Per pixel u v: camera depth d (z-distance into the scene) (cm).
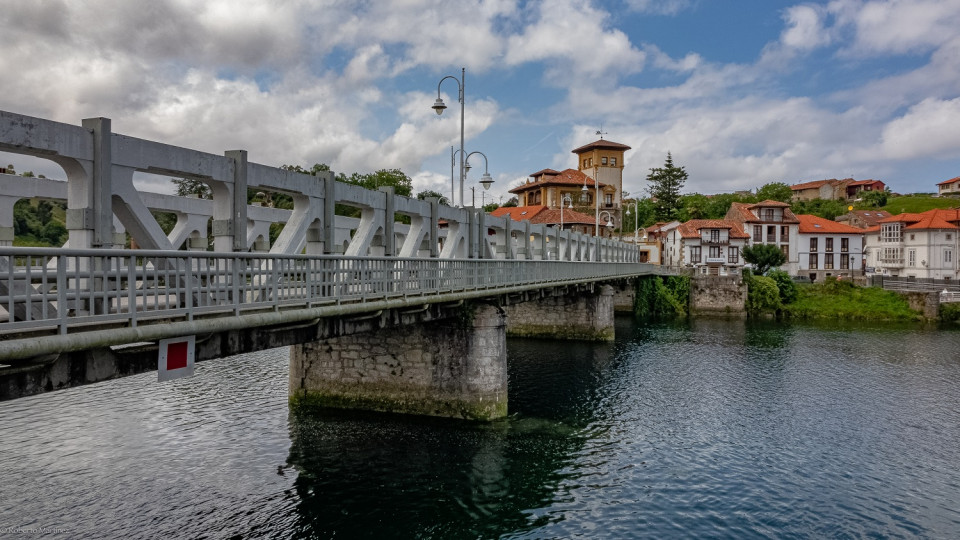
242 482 1623
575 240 3944
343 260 1264
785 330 4962
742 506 1570
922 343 4266
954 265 7331
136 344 914
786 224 8200
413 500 1560
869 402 2606
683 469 1806
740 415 2384
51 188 1436
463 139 2423
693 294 6259
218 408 2258
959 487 1709
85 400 2358
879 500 1620
